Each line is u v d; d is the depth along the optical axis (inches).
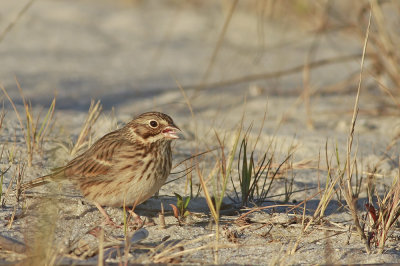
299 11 802.2
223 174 352.5
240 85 652.7
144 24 873.5
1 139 412.8
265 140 471.5
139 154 325.1
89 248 281.4
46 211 291.3
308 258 283.9
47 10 876.0
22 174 355.9
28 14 840.9
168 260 271.9
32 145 398.3
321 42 809.5
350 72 709.9
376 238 303.6
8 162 378.3
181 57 748.6
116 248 282.8
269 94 617.3
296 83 663.8
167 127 329.7
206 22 895.1
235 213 339.6
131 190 325.4
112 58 725.3
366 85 628.4
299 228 320.5
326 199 325.4
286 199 361.1
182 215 330.0
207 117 532.1
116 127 436.5
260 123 519.8
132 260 271.0
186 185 366.0
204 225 322.7
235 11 918.4
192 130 489.1
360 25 581.6
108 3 973.8
